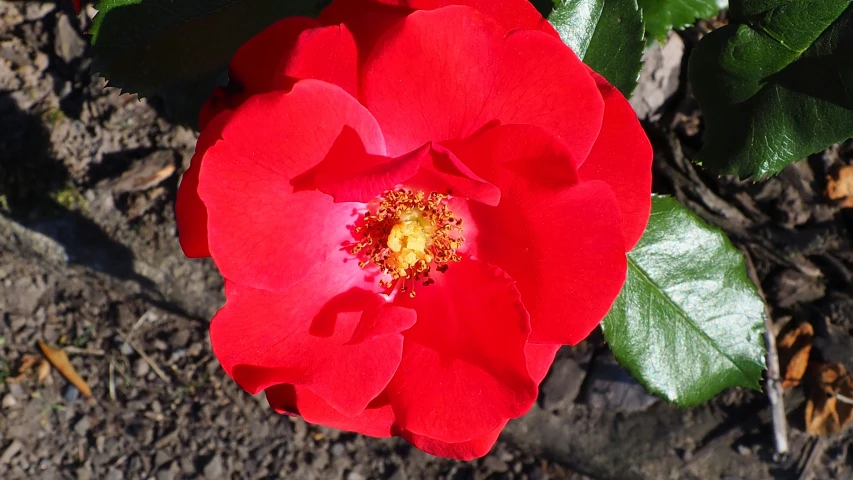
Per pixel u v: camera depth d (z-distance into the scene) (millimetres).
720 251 161
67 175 208
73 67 205
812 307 206
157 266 209
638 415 211
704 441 209
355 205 125
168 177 209
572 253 114
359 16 111
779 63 136
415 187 129
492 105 110
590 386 211
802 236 200
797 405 207
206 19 147
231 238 108
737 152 142
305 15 149
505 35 106
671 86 198
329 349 123
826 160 197
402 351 127
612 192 110
